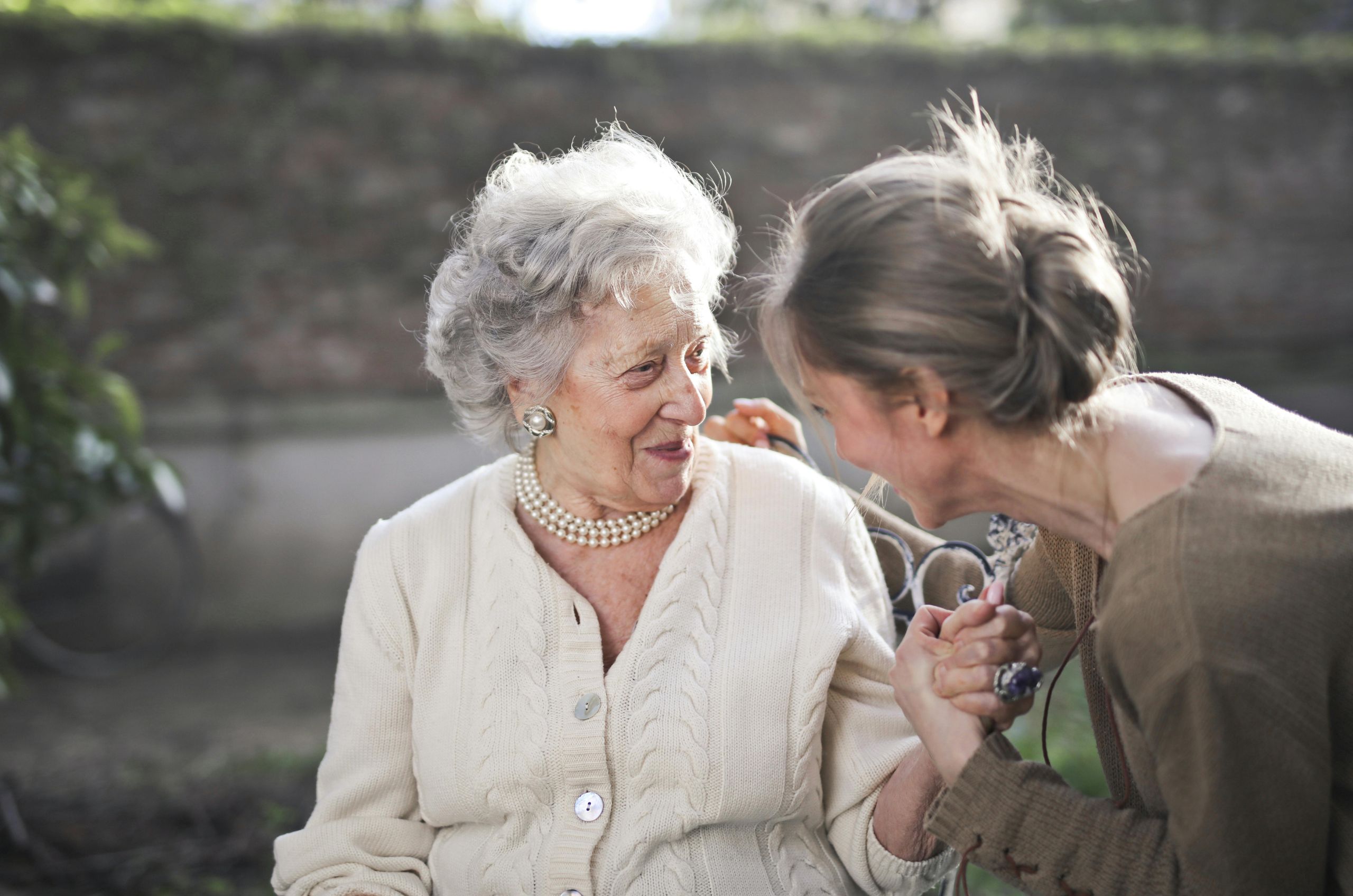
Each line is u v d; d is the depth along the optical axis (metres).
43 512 3.42
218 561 7.22
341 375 8.77
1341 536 1.10
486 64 8.70
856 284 1.18
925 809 1.53
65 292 3.61
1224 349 10.05
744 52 8.96
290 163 8.52
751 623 1.61
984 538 5.94
